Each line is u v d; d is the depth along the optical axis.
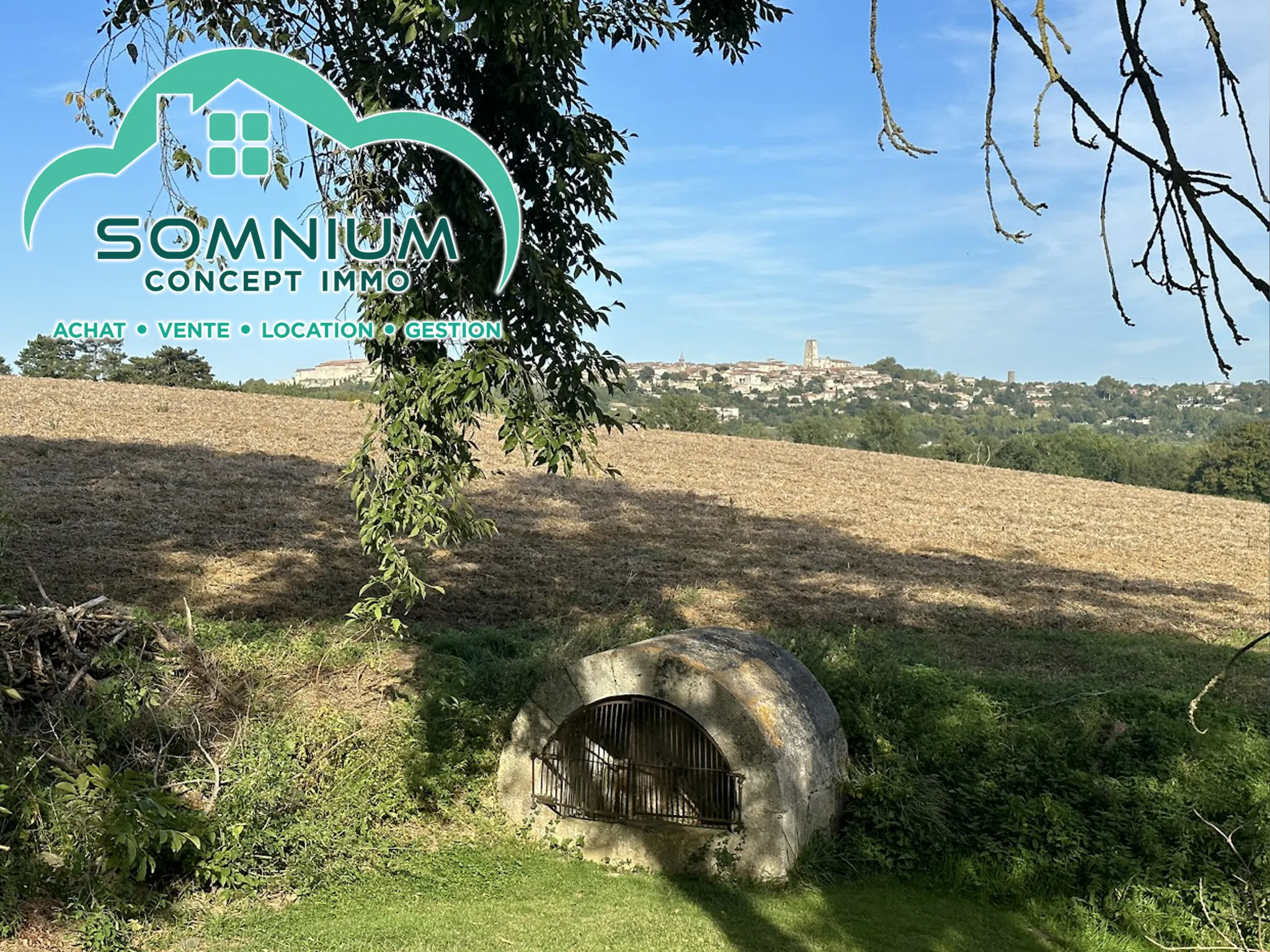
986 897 7.59
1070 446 73.44
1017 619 16.77
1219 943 7.01
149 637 9.16
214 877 7.02
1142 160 2.08
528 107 7.11
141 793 7.14
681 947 6.48
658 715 7.95
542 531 20.88
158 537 16.48
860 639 13.71
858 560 21.11
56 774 7.22
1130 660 13.84
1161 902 7.45
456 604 14.55
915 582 19.28
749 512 26.16
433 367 7.36
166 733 8.33
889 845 7.98
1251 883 7.53
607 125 7.44
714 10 8.02
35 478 20.28
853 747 9.06
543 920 6.78
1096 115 2.07
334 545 17.08
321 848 7.50
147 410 32.72
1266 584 22.62
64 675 8.34
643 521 23.16
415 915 6.78
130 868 6.52
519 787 8.43
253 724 8.68
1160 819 8.15
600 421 7.75
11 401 31.36
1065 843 7.93
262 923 6.59
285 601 13.62
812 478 34.34
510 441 7.29
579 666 8.14
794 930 6.83
